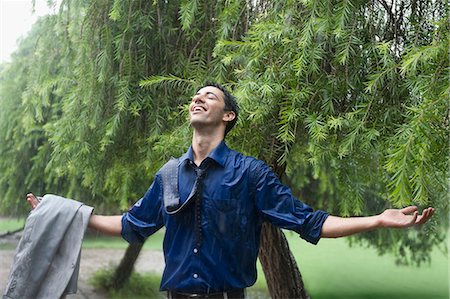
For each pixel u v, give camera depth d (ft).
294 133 7.25
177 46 9.89
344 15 6.51
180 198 5.99
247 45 7.07
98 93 9.77
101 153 10.55
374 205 15.30
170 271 6.02
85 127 10.00
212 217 5.83
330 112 7.22
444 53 5.80
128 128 10.44
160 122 9.52
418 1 7.75
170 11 9.65
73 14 10.89
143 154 10.45
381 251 25.82
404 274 35.17
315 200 20.65
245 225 5.88
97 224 6.66
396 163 5.45
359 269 36.73
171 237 6.05
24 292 6.34
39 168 19.25
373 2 7.54
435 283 32.63
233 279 5.85
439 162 6.26
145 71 9.67
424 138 5.48
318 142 7.05
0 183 21.33
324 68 7.38
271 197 5.97
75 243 6.52
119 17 8.84
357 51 7.35
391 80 7.14
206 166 5.99
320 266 37.47
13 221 23.39
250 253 5.97
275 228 11.72
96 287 26.78
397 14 7.89
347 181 9.59
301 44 6.59
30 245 6.44
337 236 5.79
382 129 7.11
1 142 20.30
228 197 5.84
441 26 6.03
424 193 5.29
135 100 9.49
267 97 6.92
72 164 10.64
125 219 6.57
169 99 9.86
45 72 11.46
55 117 12.50
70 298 24.66
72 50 10.86
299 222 5.84
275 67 7.04
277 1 7.37
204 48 9.44
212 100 6.15
